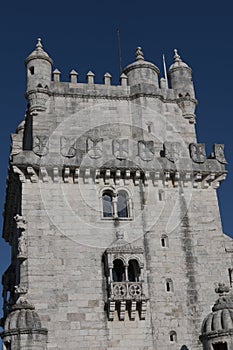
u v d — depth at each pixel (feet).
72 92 127.65
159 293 110.63
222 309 100.89
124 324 106.63
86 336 104.42
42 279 106.73
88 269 109.60
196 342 108.37
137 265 111.65
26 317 98.43
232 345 95.61
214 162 123.85
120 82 132.67
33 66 128.26
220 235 119.14
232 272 118.21
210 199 122.01
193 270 114.52
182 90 133.49
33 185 113.80
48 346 102.01
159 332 107.55
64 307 105.50
